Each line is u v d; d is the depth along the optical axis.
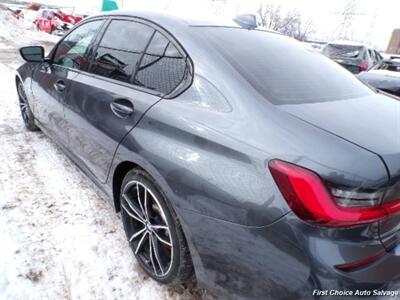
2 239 2.21
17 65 8.27
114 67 2.29
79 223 2.46
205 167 1.50
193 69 1.77
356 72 9.93
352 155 1.27
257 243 1.36
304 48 2.35
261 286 1.40
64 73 2.80
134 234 2.11
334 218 1.22
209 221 1.51
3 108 4.82
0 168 3.11
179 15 2.16
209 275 1.62
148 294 1.95
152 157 1.72
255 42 2.05
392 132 1.49
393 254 1.33
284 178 1.28
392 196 1.27
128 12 2.41
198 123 1.60
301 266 1.26
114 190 2.24
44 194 2.77
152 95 1.90
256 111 1.49
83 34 2.80
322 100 1.71
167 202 1.74
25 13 25.91
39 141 3.79
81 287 1.94
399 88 5.59
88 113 2.32
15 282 1.91
